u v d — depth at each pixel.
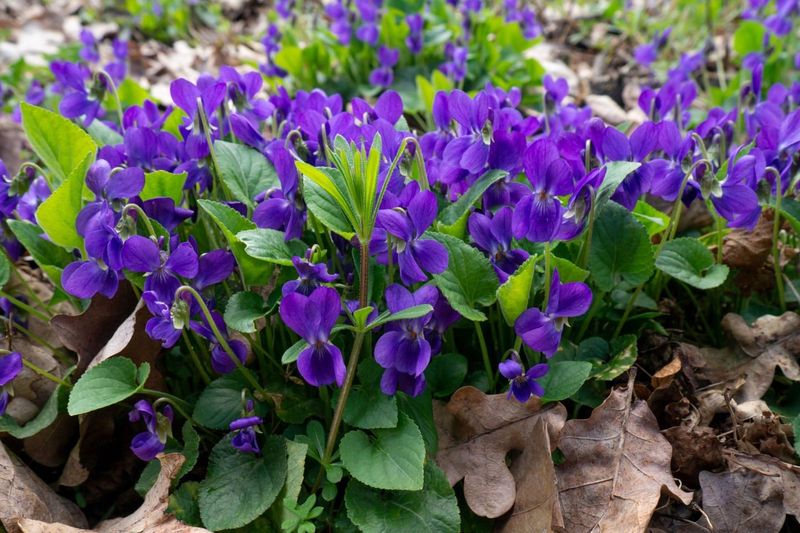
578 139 0.36
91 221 0.34
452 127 0.37
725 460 0.36
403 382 0.33
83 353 0.37
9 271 0.38
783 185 0.38
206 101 0.37
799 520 0.34
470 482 0.34
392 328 0.33
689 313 0.42
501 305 0.34
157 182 0.36
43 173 0.38
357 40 0.65
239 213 0.35
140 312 0.35
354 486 0.33
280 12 0.77
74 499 0.37
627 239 0.36
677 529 0.35
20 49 0.80
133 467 0.37
